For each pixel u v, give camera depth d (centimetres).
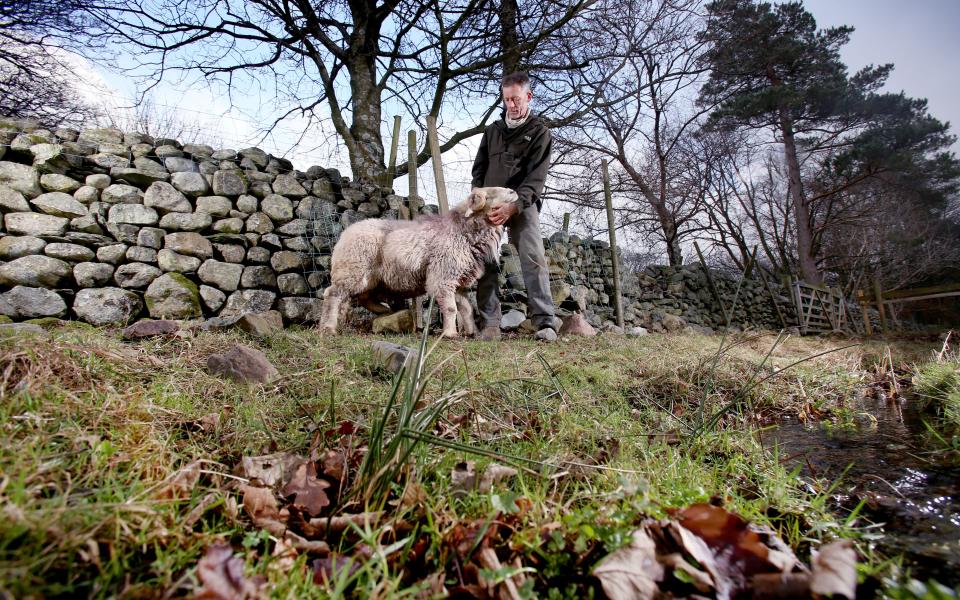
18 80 886
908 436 193
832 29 1750
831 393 273
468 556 90
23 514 76
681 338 473
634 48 1018
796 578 79
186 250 445
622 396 241
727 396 260
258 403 179
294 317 484
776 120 1798
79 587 75
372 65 938
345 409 178
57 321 349
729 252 2058
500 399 204
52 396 138
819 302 1212
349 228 442
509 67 890
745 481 145
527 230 449
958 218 2267
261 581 78
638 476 128
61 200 400
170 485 101
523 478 123
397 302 505
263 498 107
